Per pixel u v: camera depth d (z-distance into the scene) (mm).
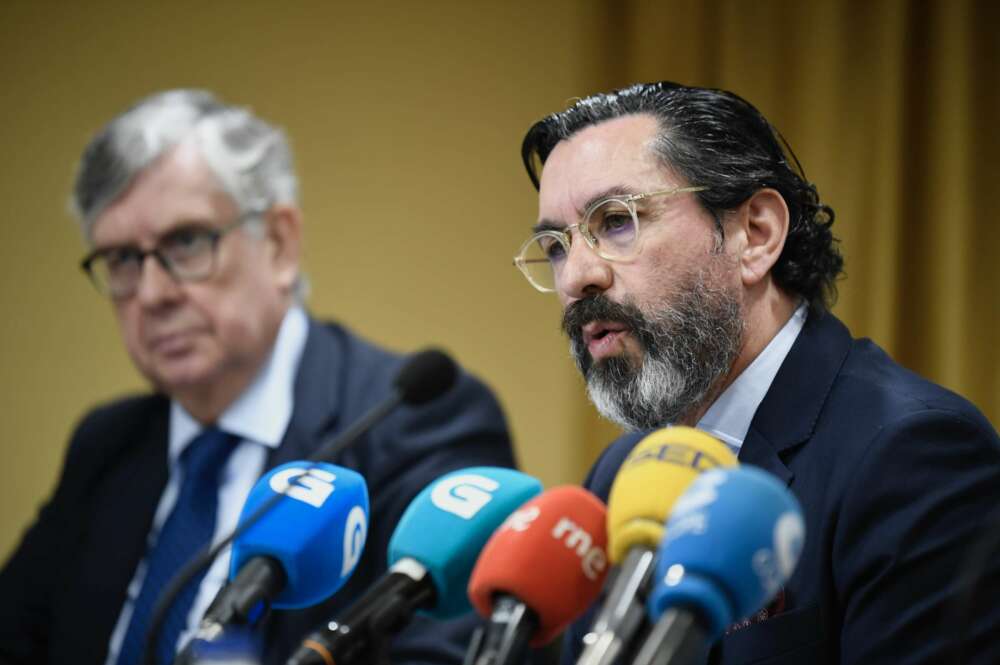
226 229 5844
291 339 6035
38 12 10148
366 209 10156
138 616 5477
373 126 10164
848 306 8750
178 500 5738
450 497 2986
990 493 3459
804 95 8898
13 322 10109
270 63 10180
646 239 3873
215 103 6195
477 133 10086
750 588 2191
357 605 2756
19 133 10117
